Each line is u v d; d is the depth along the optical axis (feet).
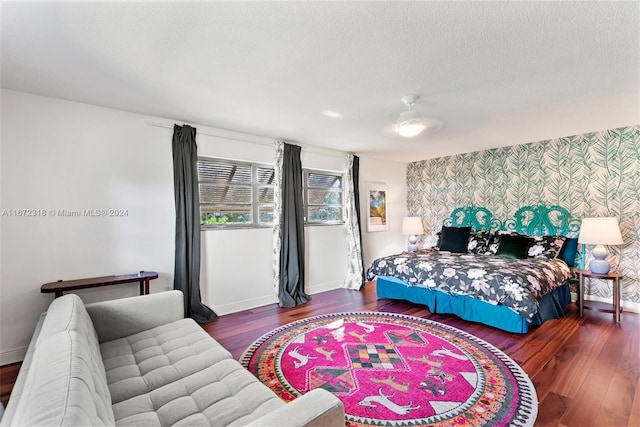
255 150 12.98
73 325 4.56
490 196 15.97
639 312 11.61
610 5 4.83
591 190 12.75
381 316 11.57
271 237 13.50
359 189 17.24
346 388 6.81
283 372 7.48
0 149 8.04
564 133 12.80
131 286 10.03
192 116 10.43
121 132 9.84
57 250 8.80
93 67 6.89
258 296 13.01
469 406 6.14
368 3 4.80
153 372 5.17
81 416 2.59
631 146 11.77
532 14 5.07
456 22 5.30
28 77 7.39
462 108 9.65
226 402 4.33
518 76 7.39
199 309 11.03
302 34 5.65
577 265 13.00
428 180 18.75
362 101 9.04
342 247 16.44
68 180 8.96
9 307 8.15
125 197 9.91
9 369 7.82
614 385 6.75
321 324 10.74
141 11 4.94
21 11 4.86
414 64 6.81
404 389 6.75
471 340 9.27
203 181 11.93
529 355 8.23
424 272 12.09
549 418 5.74
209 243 11.77
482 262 12.29
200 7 4.85
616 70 7.07
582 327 10.16
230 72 7.18
